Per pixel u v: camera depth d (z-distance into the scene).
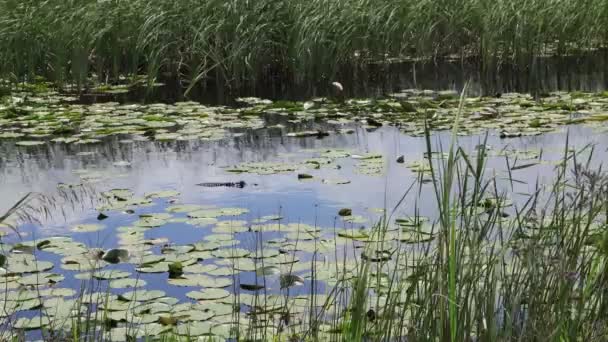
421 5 12.45
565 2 12.78
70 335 3.46
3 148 7.57
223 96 10.20
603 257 3.30
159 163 6.90
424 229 4.93
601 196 3.45
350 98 9.81
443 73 11.53
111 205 5.69
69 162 7.00
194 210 5.46
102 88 10.77
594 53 12.92
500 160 6.48
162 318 3.77
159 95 10.30
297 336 3.41
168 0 11.62
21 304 4.00
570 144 6.98
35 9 11.48
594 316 2.99
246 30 11.09
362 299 2.88
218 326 3.74
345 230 4.95
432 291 2.96
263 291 4.15
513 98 9.21
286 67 11.56
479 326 2.91
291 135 7.80
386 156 6.86
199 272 4.41
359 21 11.89
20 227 5.30
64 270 4.51
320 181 6.16
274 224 5.16
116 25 11.38
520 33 11.85
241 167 6.62
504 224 4.55
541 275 3.18
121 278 4.37
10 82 10.64
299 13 11.47
